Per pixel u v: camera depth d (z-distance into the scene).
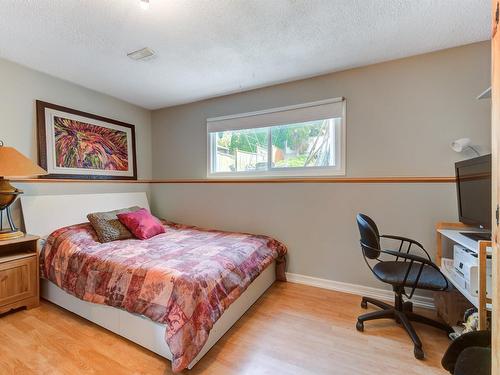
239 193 2.97
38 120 2.48
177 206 3.45
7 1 1.52
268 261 2.34
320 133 2.66
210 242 2.39
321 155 2.65
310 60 2.28
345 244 2.45
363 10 1.63
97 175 2.98
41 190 2.48
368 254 1.84
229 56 2.21
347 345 1.66
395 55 2.20
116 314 1.71
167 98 3.24
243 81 2.73
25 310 2.05
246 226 2.93
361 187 2.38
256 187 2.86
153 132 3.70
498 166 0.63
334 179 2.48
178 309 1.43
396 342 1.69
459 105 2.09
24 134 2.40
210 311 1.50
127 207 3.17
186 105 3.42
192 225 3.31
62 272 2.02
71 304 2.00
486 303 1.27
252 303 2.16
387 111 2.32
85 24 1.76
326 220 2.52
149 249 2.12
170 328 1.39
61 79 2.67
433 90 2.16
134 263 1.77
